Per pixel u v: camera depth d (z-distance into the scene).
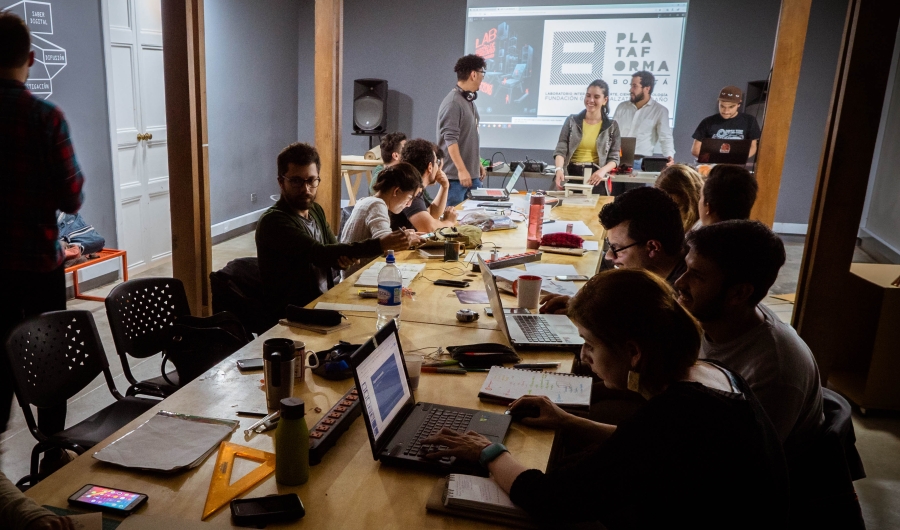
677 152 7.91
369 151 7.56
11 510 1.14
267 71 7.69
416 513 1.24
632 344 1.15
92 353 2.18
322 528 1.18
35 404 1.96
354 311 2.41
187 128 3.24
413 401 1.65
